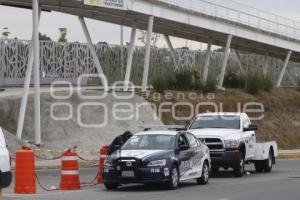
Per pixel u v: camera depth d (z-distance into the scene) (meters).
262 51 71.75
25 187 20.09
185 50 74.88
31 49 37.69
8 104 41.72
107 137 40.75
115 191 20.88
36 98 36.97
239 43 65.75
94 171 29.70
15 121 40.72
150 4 48.50
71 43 66.75
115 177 20.66
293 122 54.75
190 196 19.11
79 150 37.72
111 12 47.53
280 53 72.81
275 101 56.94
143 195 19.44
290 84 81.00
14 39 61.69
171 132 22.30
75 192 20.56
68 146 38.28
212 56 77.25
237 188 21.80
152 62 72.19
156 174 20.52
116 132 41.72
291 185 22.91
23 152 20.19
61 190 21.27
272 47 68.19
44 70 64.19
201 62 75.81
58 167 31.11
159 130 23.20
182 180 21.77
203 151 23.64
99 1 42.53
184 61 74.56
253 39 62.56
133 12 47.22
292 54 74.00
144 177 20.47
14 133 39.75
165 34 61.88
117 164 20.66
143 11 47.69
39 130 37.16
